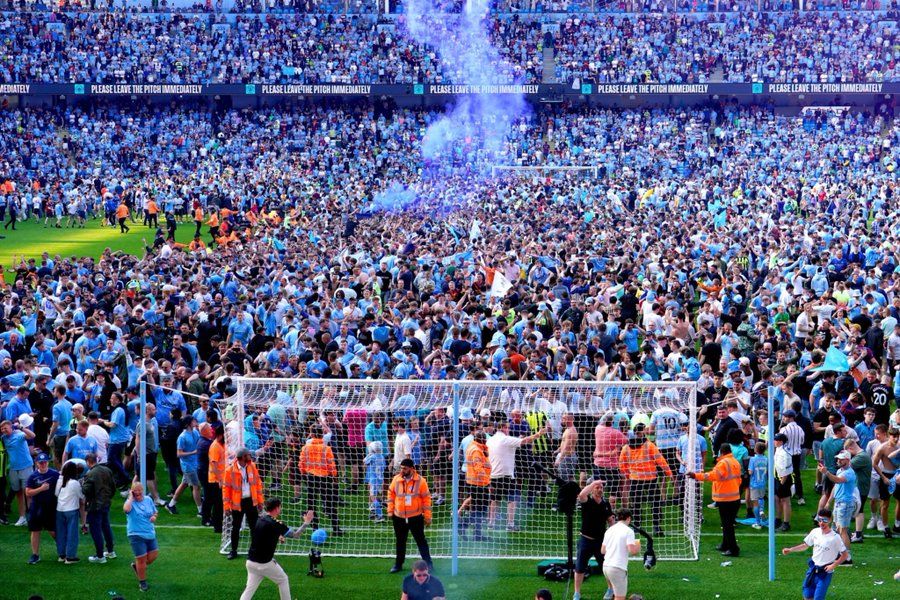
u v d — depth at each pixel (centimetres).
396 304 3112
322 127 7462
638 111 7756
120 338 2706
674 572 1912
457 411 1917
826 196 5812
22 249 5194
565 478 2041
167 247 4219
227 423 2111
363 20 8231
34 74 7412
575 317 3030
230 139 7256
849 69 7838
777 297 3331
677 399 2055
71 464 1945
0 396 2288
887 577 1889
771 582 1864
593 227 4788
